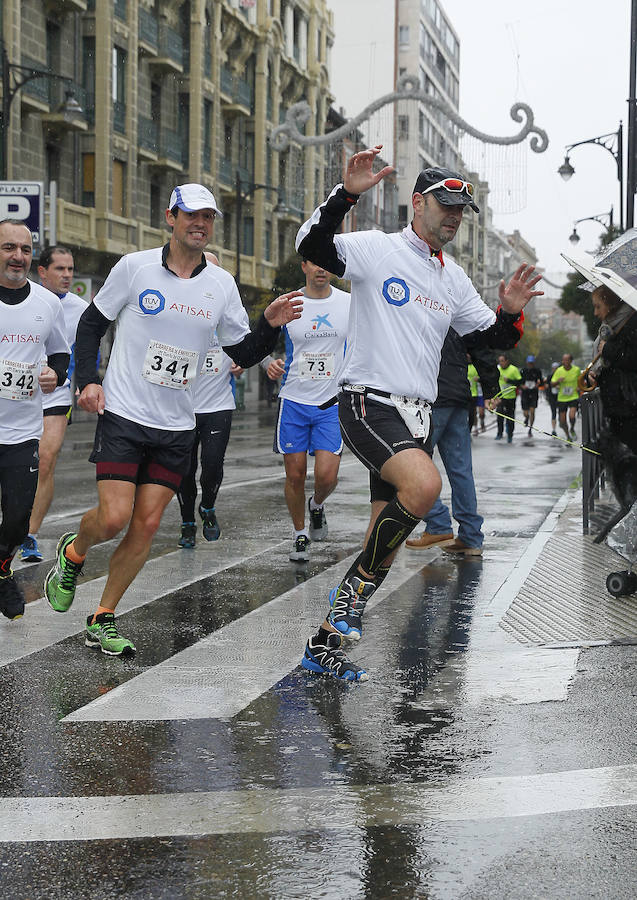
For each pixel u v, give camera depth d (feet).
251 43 244.42
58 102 169.07
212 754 18.88
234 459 88.79
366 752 19.04
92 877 14.16
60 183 173.37
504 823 15.89
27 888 13.87
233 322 26.68
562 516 51.57
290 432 39.37
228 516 51.72
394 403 23.81
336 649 23.94
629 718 20.95
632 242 30.19
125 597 32.32
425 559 39.70
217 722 20.66
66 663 24.90
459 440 40.04
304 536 39.42
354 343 24.21
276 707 21.65
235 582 34.94
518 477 75.61
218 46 224.33
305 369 38.96
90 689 22.81
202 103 216.95
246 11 241.96
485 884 13.98
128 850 14.98
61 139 173.37
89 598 32.17
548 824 15.85
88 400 25.39
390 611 30.60
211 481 41.06
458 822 15.93
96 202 178.91
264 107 246.68
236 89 237.66
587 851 14.93
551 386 149.79
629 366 30.09
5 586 28.37
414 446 23.44
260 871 14.34
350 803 16.66
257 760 18.60
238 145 244.83
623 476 31.19
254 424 160.04
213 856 14.79
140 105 196.03
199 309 25.75
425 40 393.70
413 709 21.57
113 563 26.20
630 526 31.32
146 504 25.89
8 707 21.53
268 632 27.96
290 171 257.96
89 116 178.19
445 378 39.27
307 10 279.49
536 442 124.57
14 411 28.12
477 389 145.48
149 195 201.57
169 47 202.39
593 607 30.78
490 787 17.30
